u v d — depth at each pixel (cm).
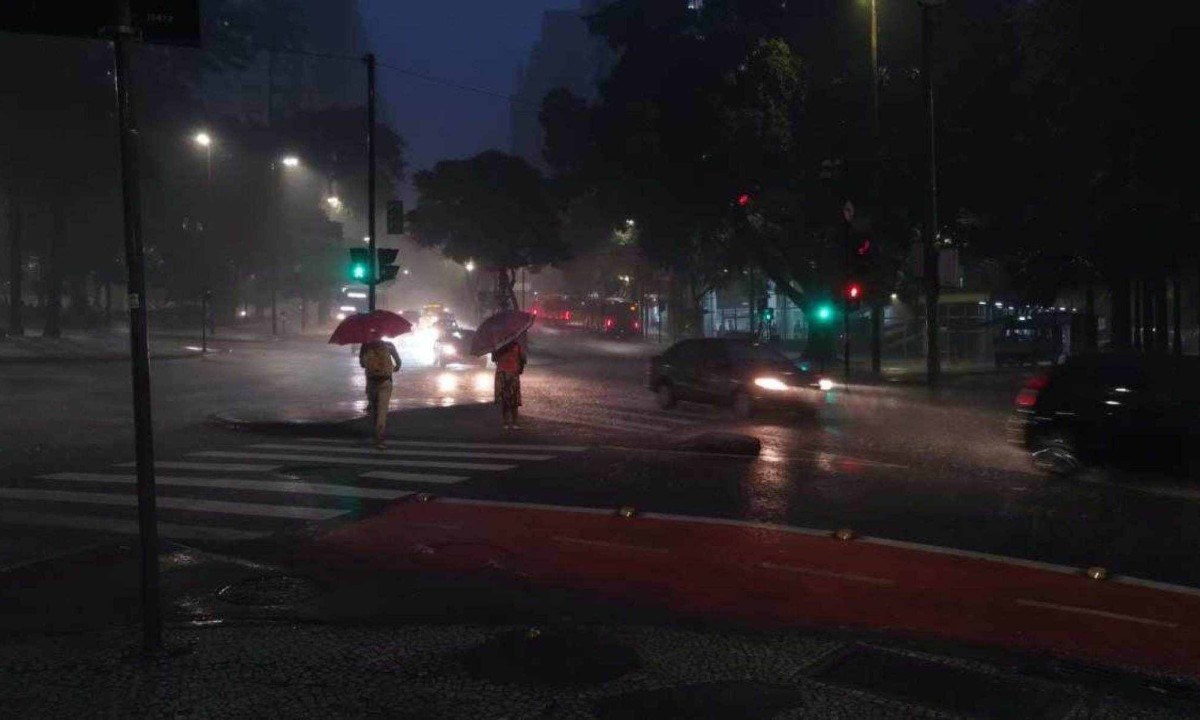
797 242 4016
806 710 498
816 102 3719
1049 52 3180
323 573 829
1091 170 3281
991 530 994
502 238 5766
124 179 532
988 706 509
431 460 1470
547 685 530
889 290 3884
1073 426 1321
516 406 1894
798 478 1310
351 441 1706
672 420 2061
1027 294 3728
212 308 6425
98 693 513
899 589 775
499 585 787
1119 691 548
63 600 706
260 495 1191
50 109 4500
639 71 4338
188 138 6259
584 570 836
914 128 3559
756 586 786
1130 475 1341
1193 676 580
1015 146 3528
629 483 1273
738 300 8300
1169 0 2708
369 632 630
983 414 2214
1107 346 4169
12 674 543
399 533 986
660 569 840
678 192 4050
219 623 652
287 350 4884
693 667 564
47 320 5041
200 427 1900
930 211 2680
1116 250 3228
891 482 1281
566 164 5228
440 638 617
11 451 1574
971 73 3550
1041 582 796
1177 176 2906
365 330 1595
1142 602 741
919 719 489
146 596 569
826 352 4131
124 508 1112
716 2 4553
